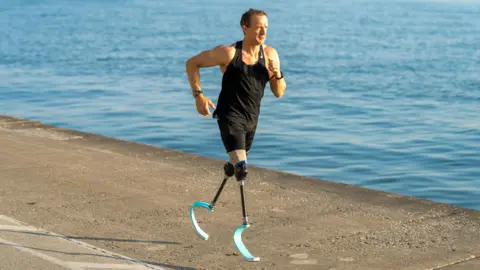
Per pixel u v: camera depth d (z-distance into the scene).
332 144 21.06
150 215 9.48
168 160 12.78
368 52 59.09
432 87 37.16
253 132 7.82
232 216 9.47
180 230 8.88
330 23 103.94
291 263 7.76
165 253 8.07
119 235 8.68
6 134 15.21
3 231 8.63
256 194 10.52
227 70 7.52
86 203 10.01
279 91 7.89
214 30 88.44
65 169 11.98
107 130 23.62
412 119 26.33
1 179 11.25
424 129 24.00
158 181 11.27
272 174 11.70
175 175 11.67
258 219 9.33
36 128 16.05
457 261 7.79
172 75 41.25
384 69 46.59
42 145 14.04
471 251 8.09
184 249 8.21
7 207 9.77
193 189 10.80
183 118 25.78
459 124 25.06
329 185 11.02
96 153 13.32
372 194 10.49
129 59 51.31
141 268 7.50
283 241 8.48
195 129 23.53
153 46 63.97
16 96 32.16
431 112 28.27
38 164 12.33
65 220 9.24
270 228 8.96
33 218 9.30
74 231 8.80
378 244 8.34
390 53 58.34
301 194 10.50
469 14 135.88
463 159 19.00
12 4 175.38
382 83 38.81
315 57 54.66
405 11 149.75
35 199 10.17
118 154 13.25
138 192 10.60
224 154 19.75
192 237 8.63
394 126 24.62
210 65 7.56
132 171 11.91
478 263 7.72
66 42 67.06
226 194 10.52
